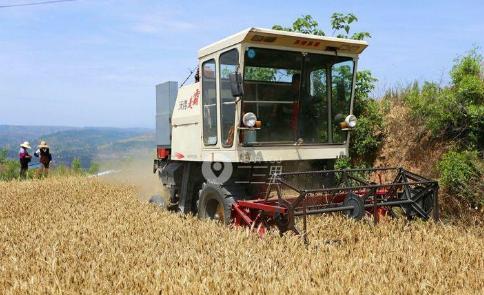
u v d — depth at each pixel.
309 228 6.43
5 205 10.80
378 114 10.85
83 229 7.45
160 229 7.19
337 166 10.45
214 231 6.68
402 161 10.06
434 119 9.41
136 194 11.84
